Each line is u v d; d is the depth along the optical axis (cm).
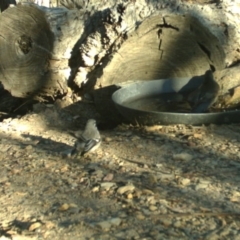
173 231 135
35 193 158
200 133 194
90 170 170
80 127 223
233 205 146
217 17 233
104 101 226
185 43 229
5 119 234
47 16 226
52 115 226
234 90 217
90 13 234
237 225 137
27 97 242
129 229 136
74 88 233
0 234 136
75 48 232
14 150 190
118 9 226
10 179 167
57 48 228
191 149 183
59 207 148
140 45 227
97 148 184
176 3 231
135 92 218
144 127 203
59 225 140
